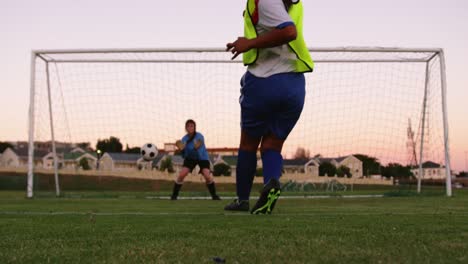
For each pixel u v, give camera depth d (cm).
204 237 231
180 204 627
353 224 288
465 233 241
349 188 1243
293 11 375
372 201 674
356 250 189
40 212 434
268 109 368
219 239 223
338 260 169
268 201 366
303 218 332
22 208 523
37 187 1127
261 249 193
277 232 247
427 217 341
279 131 374
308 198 852
